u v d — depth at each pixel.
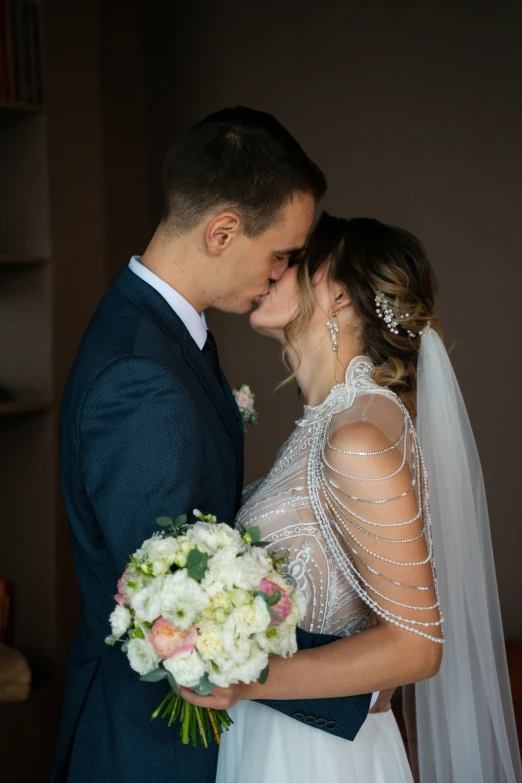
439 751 1.76
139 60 3.83
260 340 3.78
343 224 1.75
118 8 3.69
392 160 3.48
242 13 3.67
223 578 1.21
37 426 3.15
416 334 1.72
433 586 1.45
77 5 3.14
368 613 1.60
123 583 1.29
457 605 1.75
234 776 1.66
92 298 3.25
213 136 1.58
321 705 1.54
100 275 3.28
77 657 1.74
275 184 1.57
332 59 3.54
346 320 1.69
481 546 1.83
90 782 1.58
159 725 1.56
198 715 1.34
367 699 1.56
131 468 1.44
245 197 1.56
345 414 1.52
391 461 1.43
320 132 3.59
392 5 3.43
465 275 3.40
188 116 3.78
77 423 1.48
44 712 3.06
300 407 3.75
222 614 1.20
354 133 3.53
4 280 3.19
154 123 3.84
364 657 1.40
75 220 3.18
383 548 1.42
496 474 3.40
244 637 1.19
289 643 1.28
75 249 3.18
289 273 1.73
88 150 3.21
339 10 3.52
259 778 1.57
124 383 1.45
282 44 3.62
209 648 1.19
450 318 3.43
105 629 1.61
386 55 3.46
